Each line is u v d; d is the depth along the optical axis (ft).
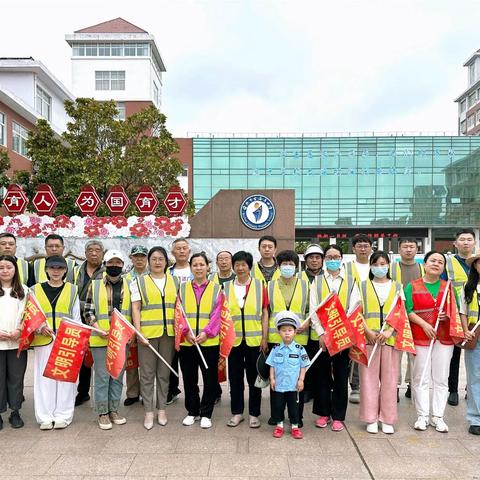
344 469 12.14
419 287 15.23
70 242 32.60
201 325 15.01
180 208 34.83
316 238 122.21
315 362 15.42
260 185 118.42
